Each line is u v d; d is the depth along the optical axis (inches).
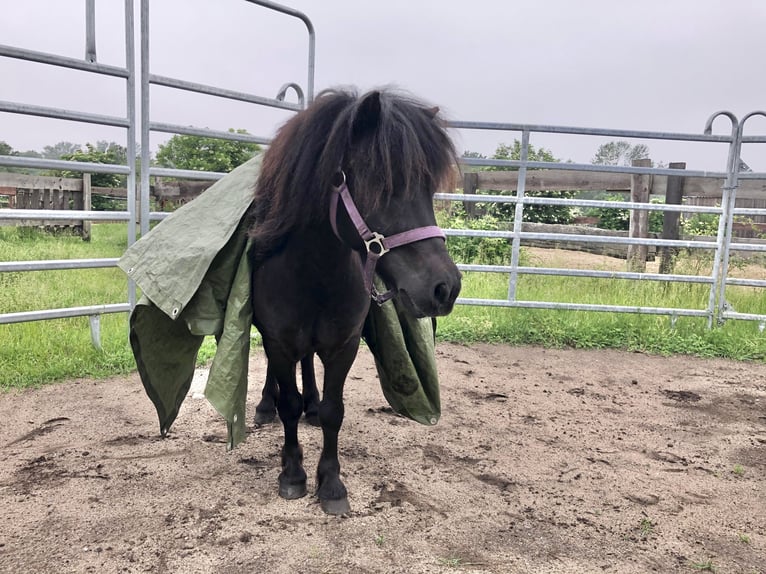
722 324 239.8
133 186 185.3
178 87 184.1
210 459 123.8
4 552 90.4
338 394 103.6
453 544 95.5
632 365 207.3
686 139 225.5
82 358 178.1
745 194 309.3
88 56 172.7
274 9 198.2
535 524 102.8
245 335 94.4
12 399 154.2
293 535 96.4
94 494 108.2
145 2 174.7
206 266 93.0
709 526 104.5
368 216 77.2
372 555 91.6
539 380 188.1
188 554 90.8
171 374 110.0
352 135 77.4
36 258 292.5
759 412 165.3
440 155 78.4
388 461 125.3
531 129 223.9
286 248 91.0
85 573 86.0
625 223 413.1
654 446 140.0
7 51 154.4
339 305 93.1
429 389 121.6
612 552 95.1
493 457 130.1
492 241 340.5
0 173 376.2
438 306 75.5
